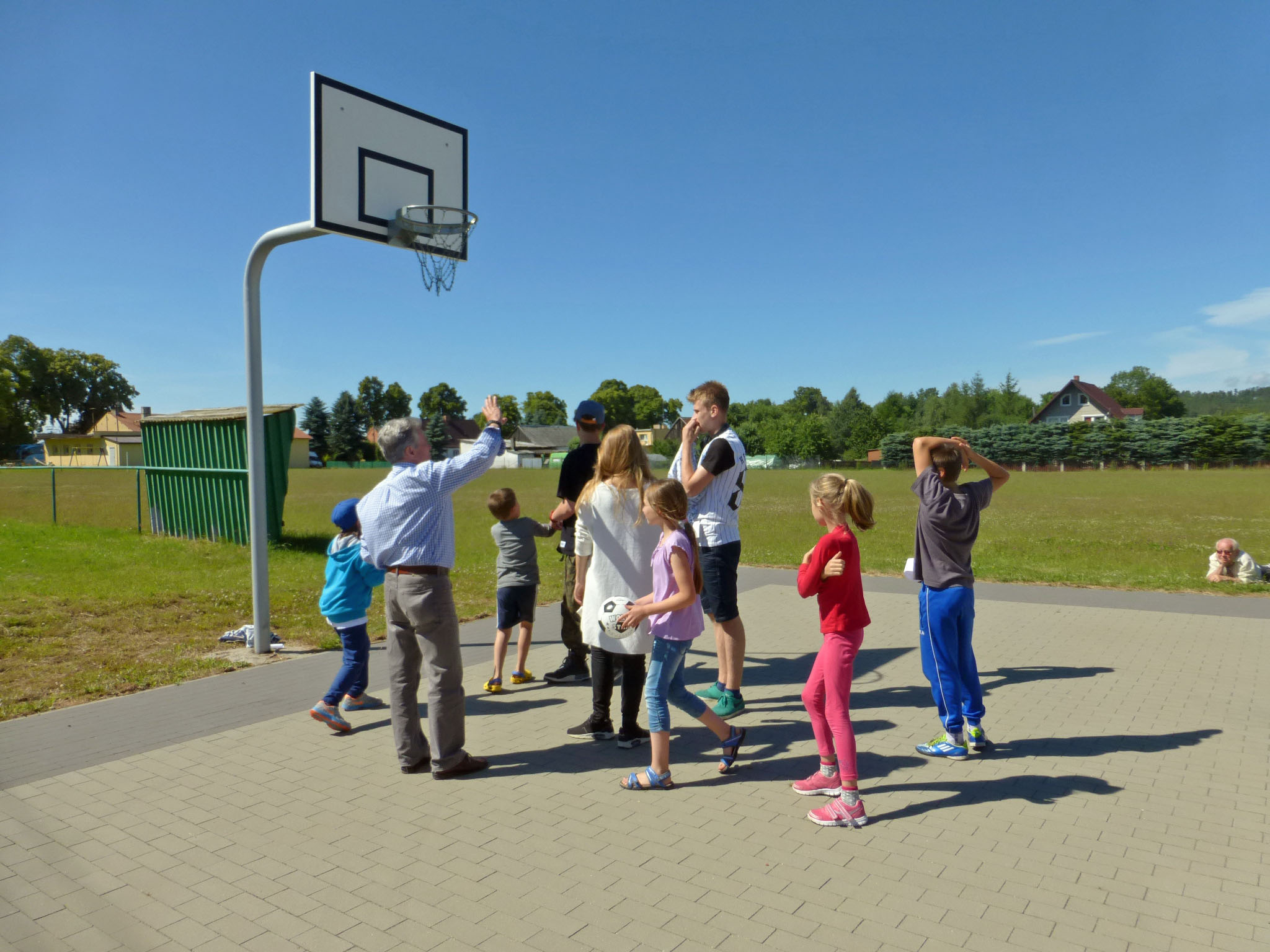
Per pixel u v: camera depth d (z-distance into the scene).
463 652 7.16
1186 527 19.02
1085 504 27.09
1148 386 110.69
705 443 5.52
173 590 9.95
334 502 28.59
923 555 4.41
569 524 5.88
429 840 3.45
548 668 6.51
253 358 6.95
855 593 3.70
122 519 20.42
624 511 4.32
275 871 3.18
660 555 3.95
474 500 31.06
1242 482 41.47
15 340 94.69
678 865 3.20
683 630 3.95
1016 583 10.42
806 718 5.14
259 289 7.04
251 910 2.88
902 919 2.78
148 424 16.45
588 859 3.26
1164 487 37.19
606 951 2.61
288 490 36.25
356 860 3.27
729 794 3.94
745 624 8.16
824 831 3.50
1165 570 11.66
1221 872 3.10
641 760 4.43
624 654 4.51
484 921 2.80
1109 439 63.06
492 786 4.07
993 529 18.70
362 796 3.94
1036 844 3.34
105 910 2.88
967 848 3.32
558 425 131.38
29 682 6.04
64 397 97.38
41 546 14.09
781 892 2.98
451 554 4.18
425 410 124.62
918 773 4.14
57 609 8.63
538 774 4.24
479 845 3.40
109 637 7.60
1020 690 5.58
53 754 4.54
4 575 10.96
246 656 6.91
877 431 84.38
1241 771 4.11
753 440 96.06
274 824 3.61
